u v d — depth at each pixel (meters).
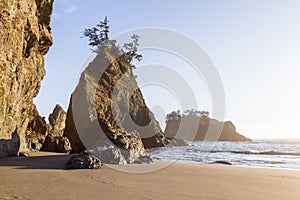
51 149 30.17
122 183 8.04
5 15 18.27
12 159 16.22
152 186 7.63
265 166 17.30
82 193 6.36
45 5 27.81
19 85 22.67
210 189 7.38
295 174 11.54
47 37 28.38
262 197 6.50
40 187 7.01
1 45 18.42
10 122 20.94
